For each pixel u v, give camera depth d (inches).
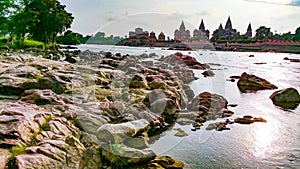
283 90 781.3
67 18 2461.9
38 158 293.1
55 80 575.2
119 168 343.6
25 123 347.6
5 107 419.8
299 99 759.7
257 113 647.1
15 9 2176.4
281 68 1603.1
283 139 489.1
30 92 504.1
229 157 412.2
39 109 427.8
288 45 3629.4
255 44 3659.0
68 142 341.7
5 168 275.6
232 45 3528.5
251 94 861.2
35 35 2431.1
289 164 400.2
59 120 388.8
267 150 443.8
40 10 2380.7
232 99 785.6
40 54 1544.0
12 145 307.0
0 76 641.6
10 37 2159.2
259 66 1690.5
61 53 1572.3
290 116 625.6
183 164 379.9
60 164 305.0
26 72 690.8
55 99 484.1
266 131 524.4
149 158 365.4
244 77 995.3
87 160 332.8
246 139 481.4
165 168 359.6
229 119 586.9
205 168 378.3
